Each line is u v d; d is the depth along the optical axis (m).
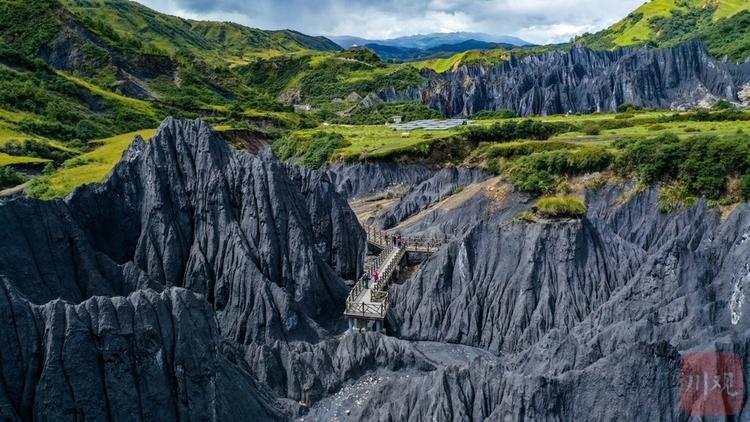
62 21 195.50
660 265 52.94
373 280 68.75
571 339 45.53
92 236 59.44
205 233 61.81
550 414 39.75
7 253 49.06
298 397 49.03
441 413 41.50
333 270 70.50
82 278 52.88
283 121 184.62
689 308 49.03
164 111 174.88
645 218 79.31
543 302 59.56
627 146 87.12
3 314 37.81
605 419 39.19
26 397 37.19
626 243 64.75
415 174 120.06
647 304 51.81
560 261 61.69
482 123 151.38
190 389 40.62
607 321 52.81
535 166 89.56
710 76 193.00
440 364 53.94
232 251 59.97
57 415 36.94
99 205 60.66
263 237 62.31
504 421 40.16
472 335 59.88
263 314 56.47
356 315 60.06
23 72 158.38
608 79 197.75
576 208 64.12
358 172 121.81
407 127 159.75
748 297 46.28
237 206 63.91
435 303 62.41
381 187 118.81
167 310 42.25
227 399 41.81
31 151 119.94
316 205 72.38
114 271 54.81
